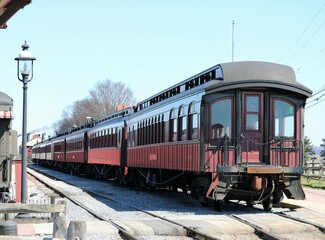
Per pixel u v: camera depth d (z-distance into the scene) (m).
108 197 20.70
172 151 18.09
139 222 12.88
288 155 15.54
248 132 15.34
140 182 25.27
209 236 10.83
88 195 22.33
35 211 9.05
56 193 23.73
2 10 12.65
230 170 14.64
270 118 15.46
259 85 14.97
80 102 84.44
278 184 15.58
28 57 14.52
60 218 8.87
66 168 51.38
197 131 15.44
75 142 45.16
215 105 15.21
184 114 16.81
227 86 14.97
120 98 81.94
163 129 19.48
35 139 108.25
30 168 66.69
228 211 15.72
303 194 15.51
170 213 15.27
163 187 24.34
